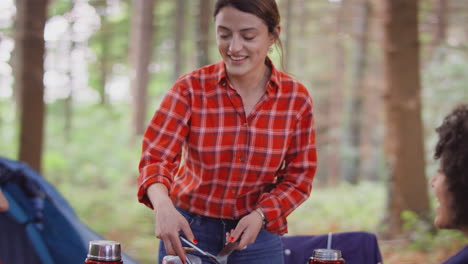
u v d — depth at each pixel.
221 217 2.33
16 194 3.23
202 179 2.31
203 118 2.26
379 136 21.41
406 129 8.05
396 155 8.11
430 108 14.02
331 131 23.16
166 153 2.20
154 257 7.83
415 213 7.96
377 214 11.16
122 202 12.48
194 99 2.26
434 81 13.55
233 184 2.30
